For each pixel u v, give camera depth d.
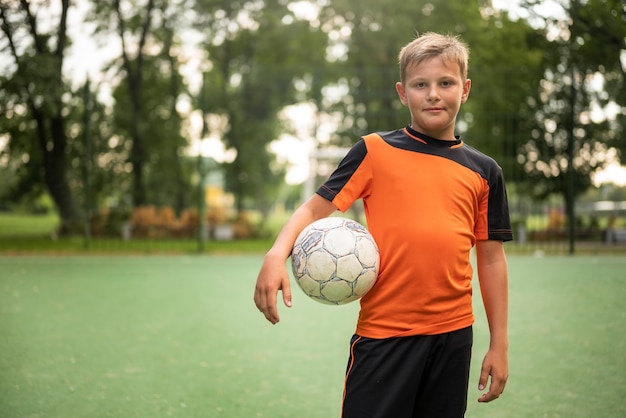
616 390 3.45
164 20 20.84
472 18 17.92
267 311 1.64
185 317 5.71
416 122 1.81
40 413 3.13
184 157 21.22
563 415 3.07
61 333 5.00
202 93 12.40
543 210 15.37
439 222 1.72
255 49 23.38
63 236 16.56
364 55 20.97
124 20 20.05
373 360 1.70
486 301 1.89
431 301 1.70
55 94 15.48
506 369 1.82
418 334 1.69
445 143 1.81
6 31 14.80
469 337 1.76
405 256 1.71
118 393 3.46
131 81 20.27
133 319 5.61
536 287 7.21
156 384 3.63
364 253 1.70
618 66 12.88
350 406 1.70
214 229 16.69
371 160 1.79
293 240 1.75
